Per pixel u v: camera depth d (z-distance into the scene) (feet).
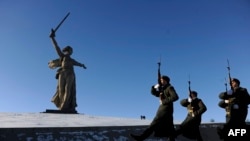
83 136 25.64
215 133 36.27
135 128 29.63
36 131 23.67
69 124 32.94
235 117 27.86
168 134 25.41
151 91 26.68
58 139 24.25
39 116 53.67
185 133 29.89
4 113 61.36
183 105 31.37
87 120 43.06
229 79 29.14
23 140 22.75
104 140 26.61
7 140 22.06
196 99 30.63
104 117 57.06
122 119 49.01
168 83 26.45
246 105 28.37
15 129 22.80
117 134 28.02
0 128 22.24
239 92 28.30
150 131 25.48
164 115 25.36
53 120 41.14
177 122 39.04
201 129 35.14
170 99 25.22
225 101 29.01
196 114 29.96
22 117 48.19
